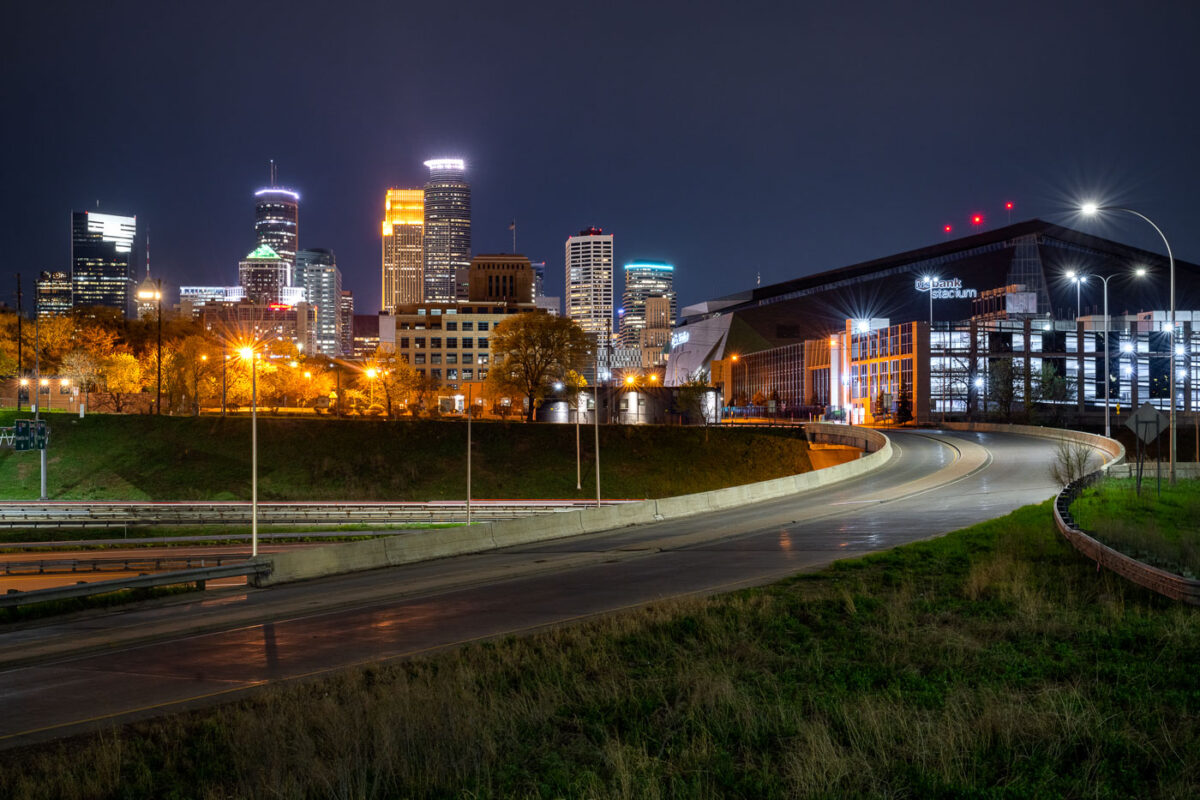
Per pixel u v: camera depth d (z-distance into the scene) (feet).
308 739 41.68
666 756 40.68
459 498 317.83
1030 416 403.13
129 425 340.39
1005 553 88.84
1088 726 39.83
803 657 56.08
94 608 95.30
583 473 337.11
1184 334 473.26
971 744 38.93
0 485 304.71
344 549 119.34
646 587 90.43
